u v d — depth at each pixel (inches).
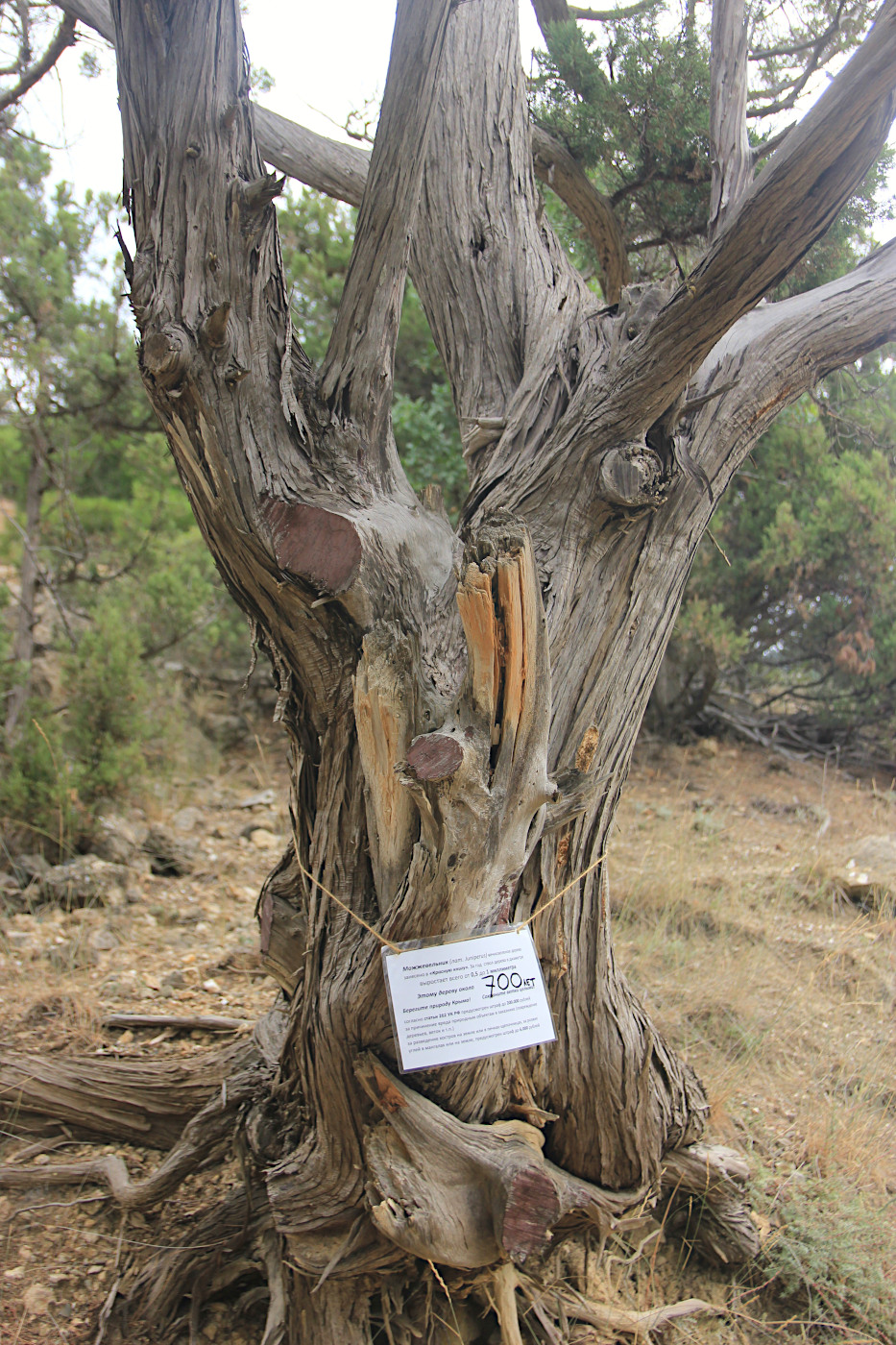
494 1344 86.5
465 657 75.7
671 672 315.0
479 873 67.3
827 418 188.2
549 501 78.2
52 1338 86.0
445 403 294.5
